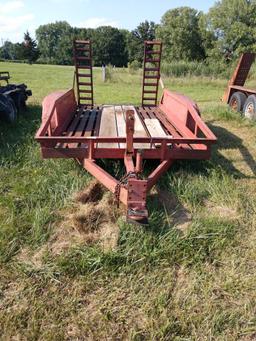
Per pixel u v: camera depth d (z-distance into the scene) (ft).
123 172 13.21
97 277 8.33
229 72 65.51
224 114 24.93
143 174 13.33
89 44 21.65
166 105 20.22
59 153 12.23
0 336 6.83
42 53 312.50
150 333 6.97
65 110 17.29
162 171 11.60
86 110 20.67
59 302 7.64
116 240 9.35
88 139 11.77
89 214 10.43
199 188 12.45
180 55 163.73
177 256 9.04
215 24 139.95
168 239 9.56
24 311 7.36
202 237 9.65
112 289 8.00
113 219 10.41
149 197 11.77
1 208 11.06
